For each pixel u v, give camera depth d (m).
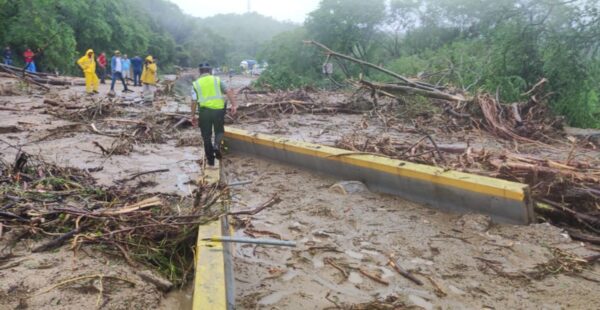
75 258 3.95
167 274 4.09
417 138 11.05
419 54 30.11
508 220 5.64
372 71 31.30
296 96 16.75
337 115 15.01
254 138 9.41
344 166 7.67
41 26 31.86
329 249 5.05
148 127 10.25
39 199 5.00
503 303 4.03
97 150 8.73
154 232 4.45
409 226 5.70
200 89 7.70
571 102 14.04
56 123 11.35
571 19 14.23
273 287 4.25
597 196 5.76
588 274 4.52
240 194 6.98
